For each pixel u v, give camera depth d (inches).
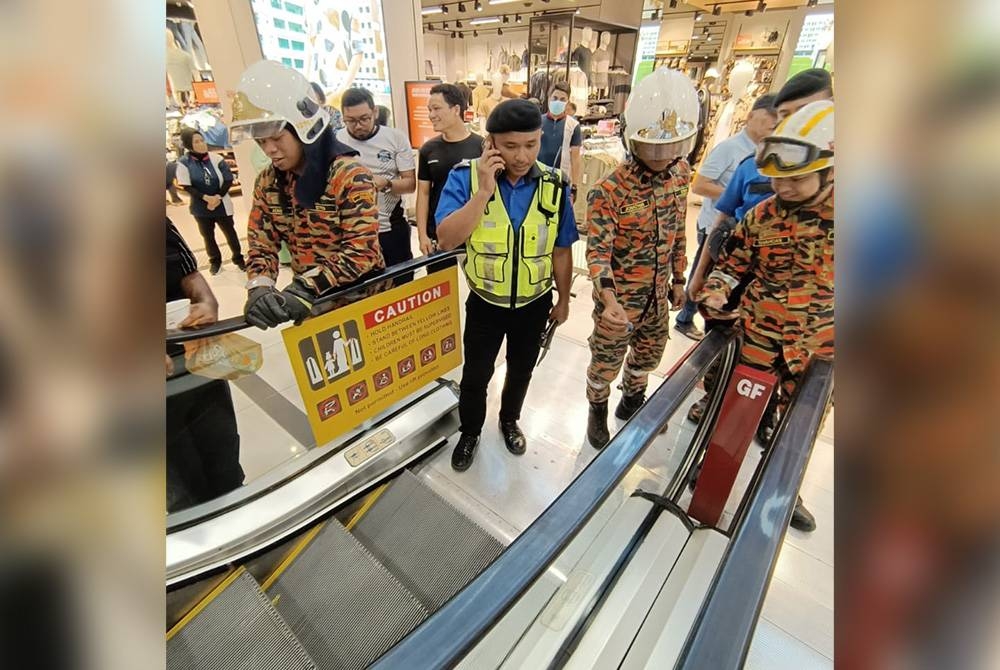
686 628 38.2
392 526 68.5
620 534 49.7
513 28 384.8
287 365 90.7
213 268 152.6
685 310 118.5
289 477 67.4
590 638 37.7
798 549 64.5
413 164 108.0
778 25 171.3
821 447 77.7
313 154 53.1
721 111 168.2
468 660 35.3
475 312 64.7
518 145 51.2
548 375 103.3
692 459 69.5
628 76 217.5
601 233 62.0
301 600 58.3
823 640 55.1
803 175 47.6
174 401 54.8
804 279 53.9
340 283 54.4
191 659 51.5
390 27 125.7
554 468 79.0
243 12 99.3
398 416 78.7
